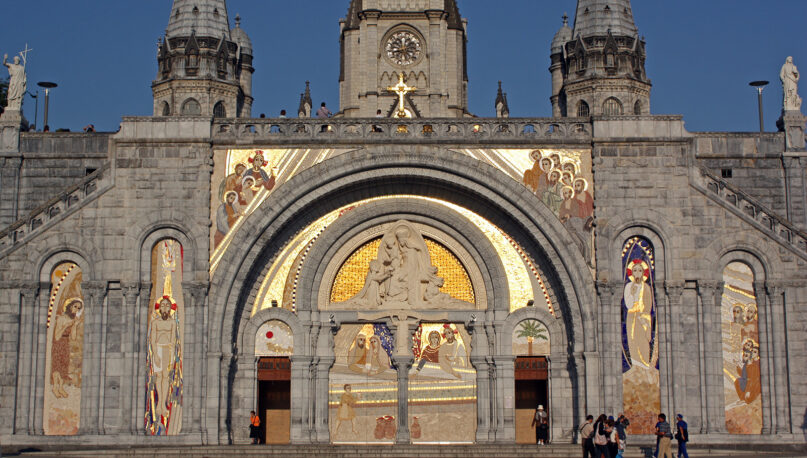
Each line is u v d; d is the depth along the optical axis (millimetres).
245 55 87312
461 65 106125
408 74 102062
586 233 50438
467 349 52094
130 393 48781
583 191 50750
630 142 50812
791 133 54625
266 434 51844
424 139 51094
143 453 44125
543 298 51750
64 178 54594
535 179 50938
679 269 49969
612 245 50250
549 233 50406
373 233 52406
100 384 48812
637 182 50594
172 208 50219
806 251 49844
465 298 52250
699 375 49531
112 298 49594
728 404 49469
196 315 49344
